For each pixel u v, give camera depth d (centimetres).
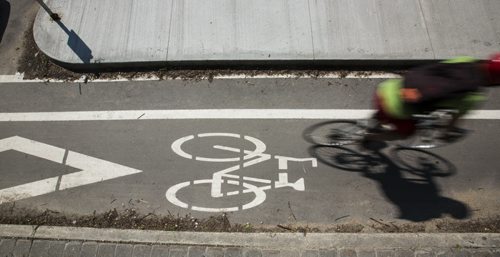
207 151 698
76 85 775
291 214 640
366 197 650
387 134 614
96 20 827
